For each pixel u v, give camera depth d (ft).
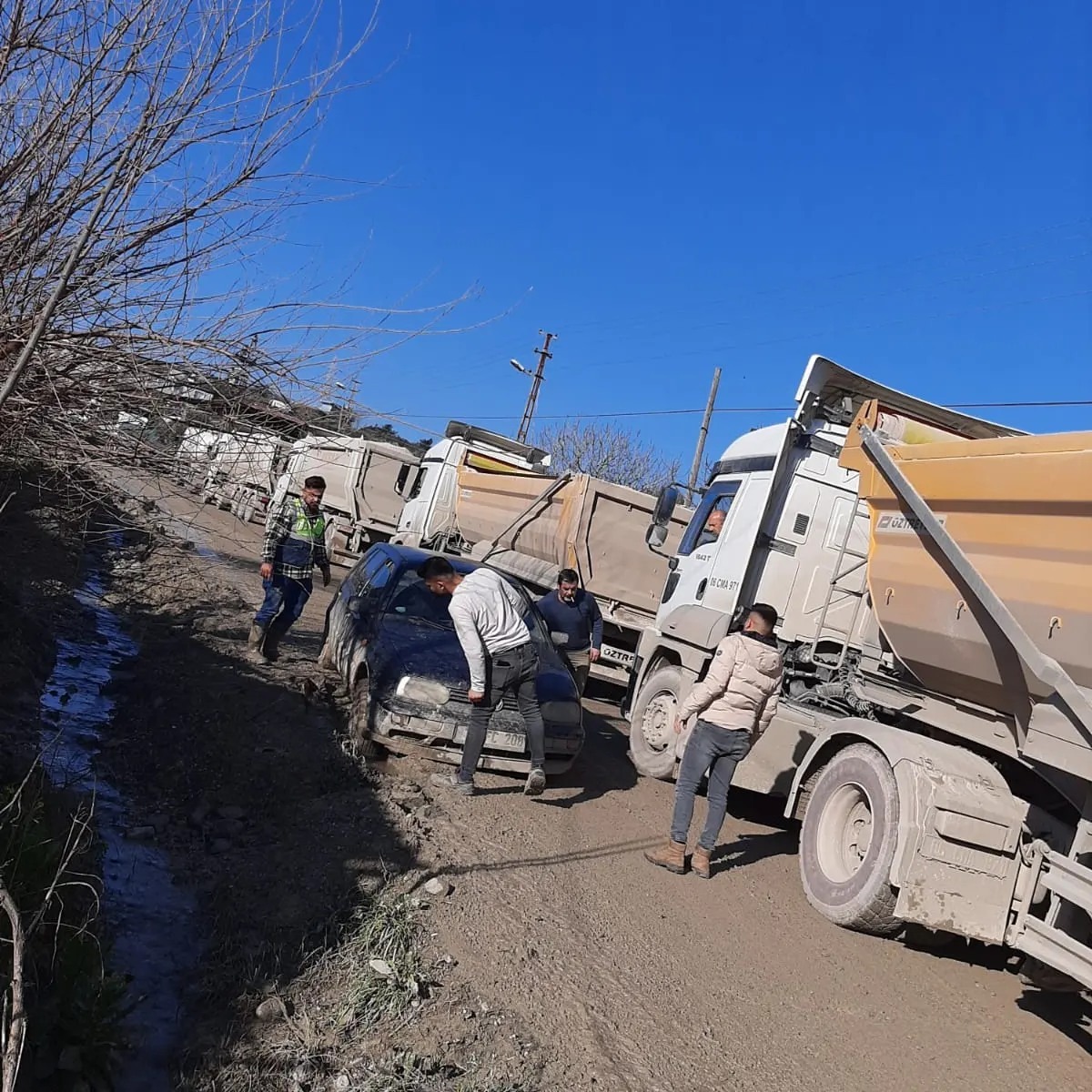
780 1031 14.21
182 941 15.34
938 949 18.51
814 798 19.70
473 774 21.90
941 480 19.04
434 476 61.36
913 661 20.27
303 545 30.86
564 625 30.12
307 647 34.86
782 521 26.63
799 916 18.65
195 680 27.61
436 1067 12.20
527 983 14.24
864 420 22.21
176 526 16.21
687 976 15.38
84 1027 11.54
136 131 12.18
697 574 29.35
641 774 28.17
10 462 13.25
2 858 13.32
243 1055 12.23
